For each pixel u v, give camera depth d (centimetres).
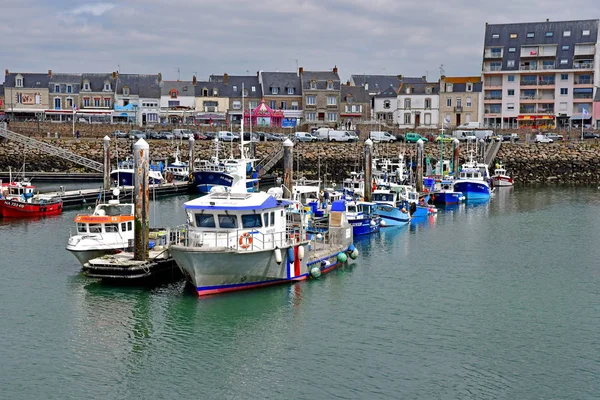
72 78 13350
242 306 3556
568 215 6519
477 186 7756
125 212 4353
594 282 4131
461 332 3312
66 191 7306
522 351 3112
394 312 3556
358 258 4656
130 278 3741
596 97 12862
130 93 13300
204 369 2923
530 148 10269
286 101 13625
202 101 13500
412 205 6391
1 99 14100
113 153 10069
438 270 4369
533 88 13100
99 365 2948
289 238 3866
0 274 4091
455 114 13475
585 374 2903
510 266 4488
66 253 4609
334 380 2838
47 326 3316
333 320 3425
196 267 3484
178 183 8119
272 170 9875
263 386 2791
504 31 13412
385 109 13962
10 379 2822
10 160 9788
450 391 2761
